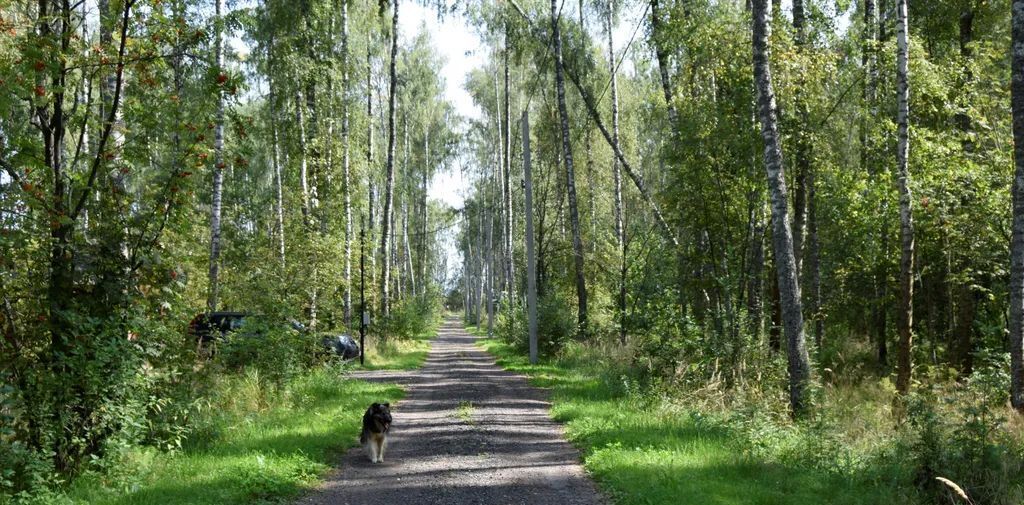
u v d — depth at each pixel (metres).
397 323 37.78
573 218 28.36
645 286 23.83
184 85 9.47
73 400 7.50
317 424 11.50
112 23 8.16
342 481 8.30
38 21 7.70
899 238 19.83
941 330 23.73
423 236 58.50
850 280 26.95
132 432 7.86
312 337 17.89
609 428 10.94
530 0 28.80
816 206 24.03
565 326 27.05
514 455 9.76
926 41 22.34
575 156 39.09
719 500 6.92
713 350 15.46
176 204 8.57
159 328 8.46
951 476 7.28
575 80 27.81
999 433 8.84
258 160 35.94
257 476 7.83
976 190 16.95
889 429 11.56
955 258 19.06
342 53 27.33
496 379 20.64
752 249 19.20
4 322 7.59
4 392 6.58
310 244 24.36
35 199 7.41
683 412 12.31
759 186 17.12
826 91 17.81
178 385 9.41
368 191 35.31
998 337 19.27
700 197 18.30
